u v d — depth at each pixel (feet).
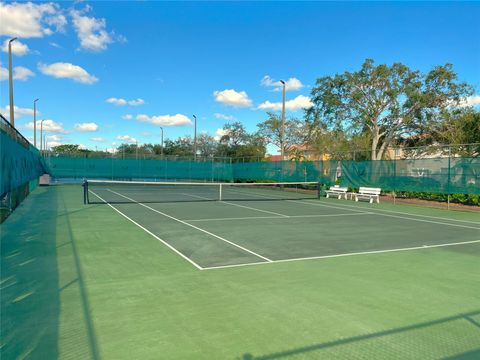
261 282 19.10
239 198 74.08
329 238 31.78
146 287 17.98
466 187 57.06
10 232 31.76
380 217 47.03
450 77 92.63
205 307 15.60
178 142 232.12
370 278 20.22
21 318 14.29
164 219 41.14
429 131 98.27
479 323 14.58
